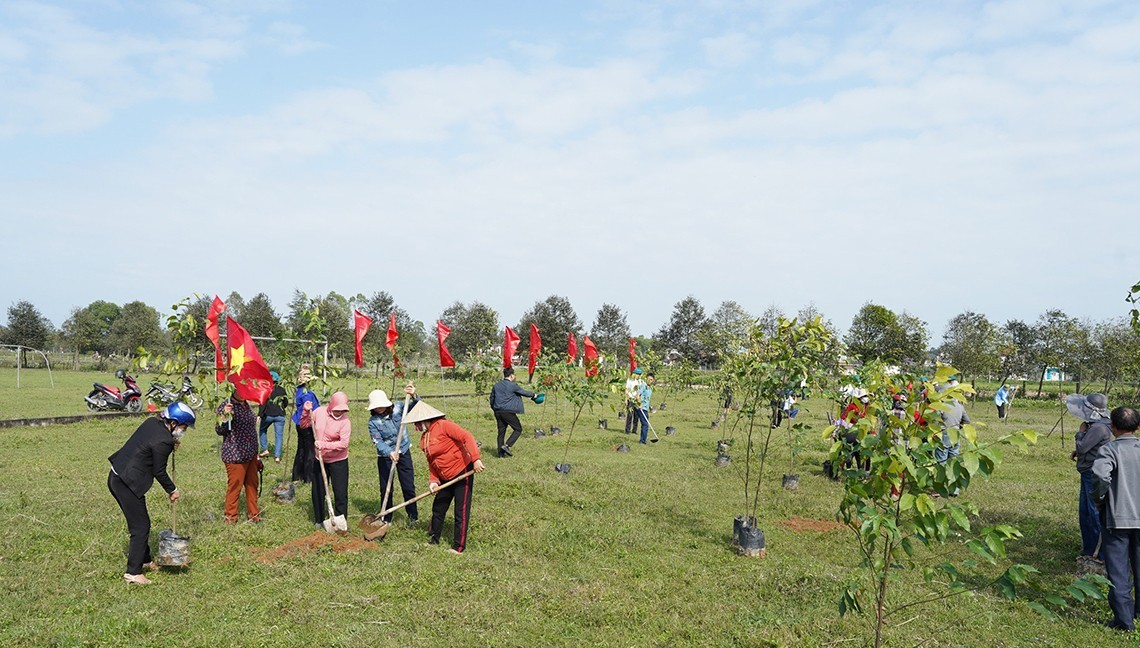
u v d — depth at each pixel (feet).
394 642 19.16
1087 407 28.68
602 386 57.11
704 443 62.08
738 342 39.52
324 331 41.32
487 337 87.86
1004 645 20.33
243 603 21.85
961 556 28.94
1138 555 22.21
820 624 21.34
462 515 27.43
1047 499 39.81
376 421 31.81
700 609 22.52
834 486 43.21
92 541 26.91
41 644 18.47
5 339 191.62
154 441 23.85
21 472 40.42
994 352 116.98
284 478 36.24
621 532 30.55
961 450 15.10
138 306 218.79
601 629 20.86
